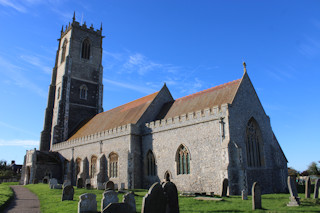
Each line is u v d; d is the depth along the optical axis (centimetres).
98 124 5331
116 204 1416
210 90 3934
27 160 5684
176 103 4256
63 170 5362
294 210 1717
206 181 3083
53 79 7212
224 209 1794
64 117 6156
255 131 3497
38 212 1919
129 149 3838
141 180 3850
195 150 3278
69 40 6762
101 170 4231
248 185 3062
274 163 3553
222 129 3053
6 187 3728
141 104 4681
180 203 2086
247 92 3519
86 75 6794
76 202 2236
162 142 3697
